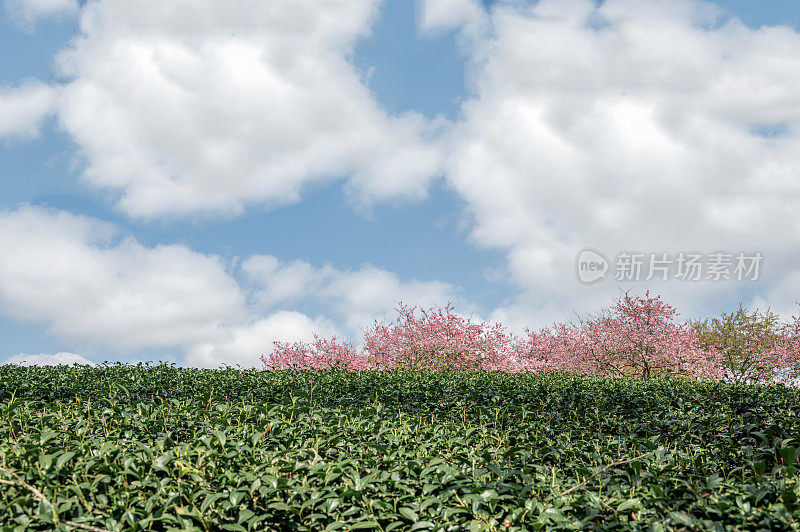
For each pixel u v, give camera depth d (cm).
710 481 399
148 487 411
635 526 355
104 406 708
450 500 400
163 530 361
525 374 1226
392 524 365
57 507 357
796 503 352
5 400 760
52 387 840
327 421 640
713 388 916
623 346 1606
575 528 359
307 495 398
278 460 461
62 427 572
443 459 473
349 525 368
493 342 1664
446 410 832
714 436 650
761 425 696
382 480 425
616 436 693
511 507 384
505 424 738
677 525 363
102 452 445
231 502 372
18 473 410
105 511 375
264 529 369
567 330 1734
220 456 456
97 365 1039
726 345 1889
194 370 1069
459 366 1641
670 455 495
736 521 354
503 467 470
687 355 1549
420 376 1102
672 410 796
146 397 826
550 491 419
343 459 486
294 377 1035
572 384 980
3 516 349
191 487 408
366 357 1689
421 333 1645
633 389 937
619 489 421
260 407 653
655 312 1591
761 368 1783
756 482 431
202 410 629
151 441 520
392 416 738
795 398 848
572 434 673
